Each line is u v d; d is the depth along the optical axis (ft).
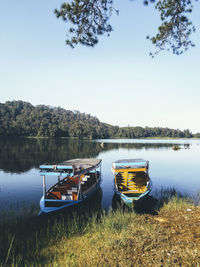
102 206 48.06
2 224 36.19
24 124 565.94
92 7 31.58
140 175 59.11
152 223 36.42
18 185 70.13
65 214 39.11
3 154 152.35
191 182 75.56
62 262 24.17
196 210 42.45
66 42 33.73
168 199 51.37
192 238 28.84
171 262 22.62
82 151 188.55
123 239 29.04
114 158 146.20
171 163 126.72
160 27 34.81
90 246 28.19
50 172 40.75
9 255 26.27
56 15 31.35
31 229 34.42
